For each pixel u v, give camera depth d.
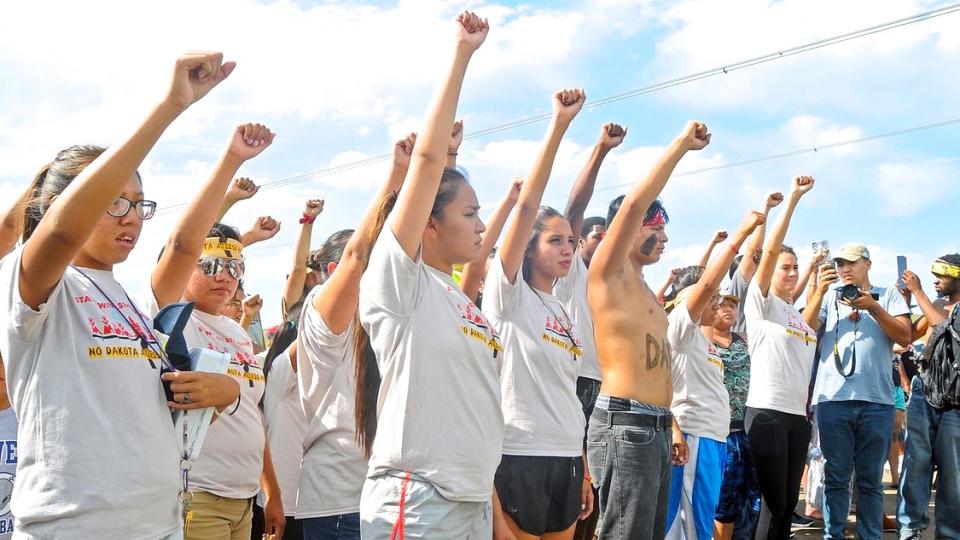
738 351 6.12
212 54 2.05
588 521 4.63
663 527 4.08
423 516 2.66
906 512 6.01
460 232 3.04
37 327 2.14
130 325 2.36
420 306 2.79
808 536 6.97
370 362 3.15
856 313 6.11
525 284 3.86
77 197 1.99
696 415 5.26
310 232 5.02
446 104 2.73
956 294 6.24
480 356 2.85
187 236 2.88
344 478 3.46
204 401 2.39
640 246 4.43
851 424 6.00
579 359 3.91
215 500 3.26
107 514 2.14
